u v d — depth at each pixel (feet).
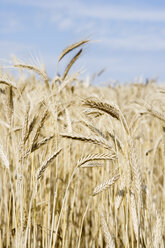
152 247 5.56
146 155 6.77
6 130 6.66
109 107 5.27
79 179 7.22
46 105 5.63
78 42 5.74
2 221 7.00
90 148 7.20
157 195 7.23
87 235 7.14
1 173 7.00
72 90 6.66
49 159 5.63
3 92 5.79
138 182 5.32
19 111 6.00
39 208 6.61
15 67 5.83
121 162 5.33
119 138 5.50
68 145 6.47
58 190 6.58
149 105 6.46
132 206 5.37
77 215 6.91
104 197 6.38
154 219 5.82
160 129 9.14
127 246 5.43
